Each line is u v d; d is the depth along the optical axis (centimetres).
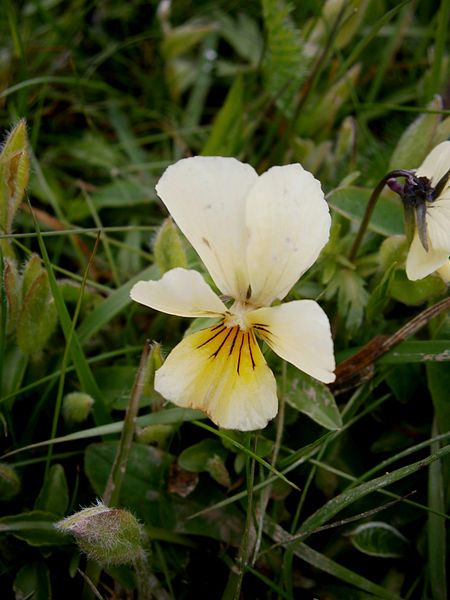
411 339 12
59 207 15
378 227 12
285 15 15
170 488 11
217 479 11
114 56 18
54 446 12
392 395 12
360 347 12
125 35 19
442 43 14
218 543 11
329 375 8
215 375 9
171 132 17
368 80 18
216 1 19
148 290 9
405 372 12
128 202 15
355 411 11
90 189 16
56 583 11
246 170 9
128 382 12
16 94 16
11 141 11
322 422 11
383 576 11
